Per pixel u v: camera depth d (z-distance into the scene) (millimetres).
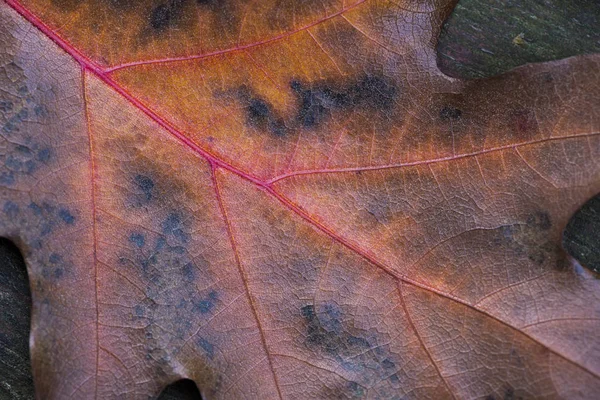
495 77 203
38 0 203
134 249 204
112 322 203
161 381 204
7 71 202
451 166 204
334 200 205
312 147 205
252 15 204
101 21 204
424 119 204
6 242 210
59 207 203
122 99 204
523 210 203
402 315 204
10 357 212
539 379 200
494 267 203
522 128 202
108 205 204
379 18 204
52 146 203
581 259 213
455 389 202
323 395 205
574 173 201
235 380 205
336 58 204
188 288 205
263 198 205
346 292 205
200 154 205
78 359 202
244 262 205
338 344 205
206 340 205
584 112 201
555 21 216
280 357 205
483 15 216
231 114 205
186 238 205
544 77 202
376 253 204
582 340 200
